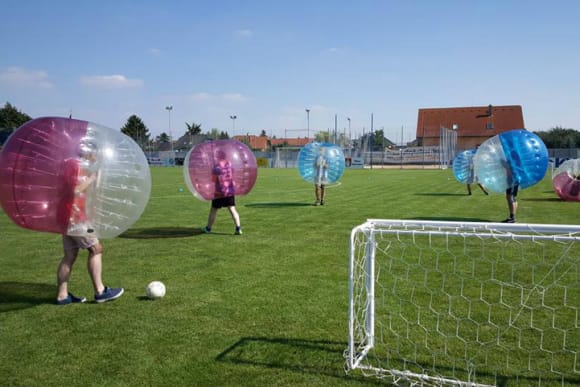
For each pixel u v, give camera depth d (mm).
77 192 4660
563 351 3900
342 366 3672
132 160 5055
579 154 50250
